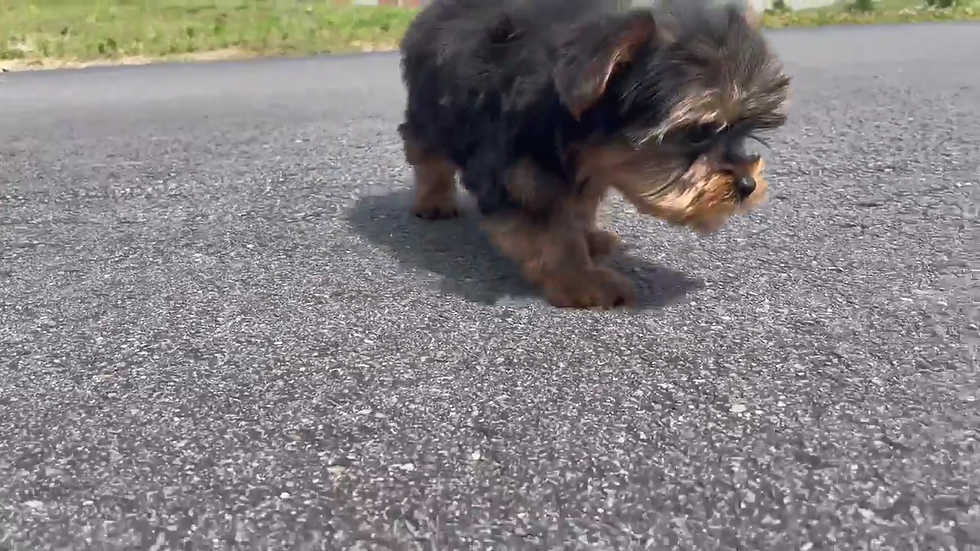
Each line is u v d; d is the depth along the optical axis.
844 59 1.26
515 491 0.29
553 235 0.45
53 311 0.45
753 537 0.26
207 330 0.42
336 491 0.29
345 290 0.47
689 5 0.43
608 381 0.36
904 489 0.28
